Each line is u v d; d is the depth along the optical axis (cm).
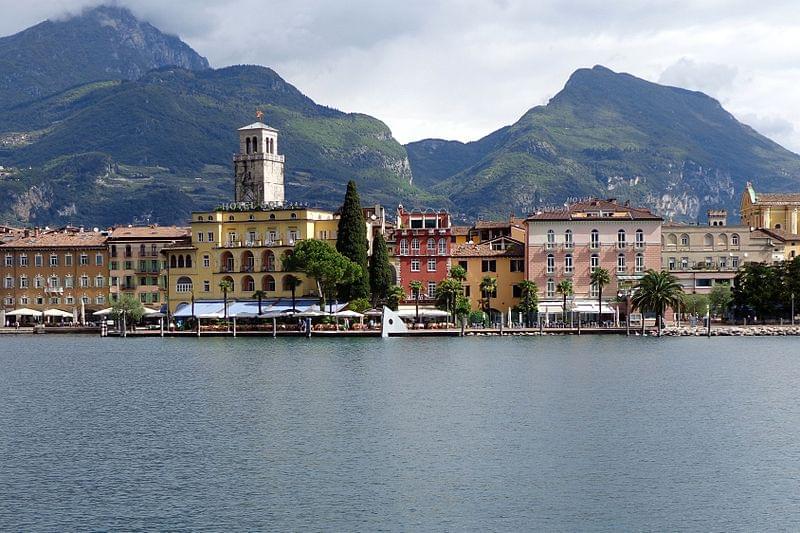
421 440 9294
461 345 18962
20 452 8919
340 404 11388
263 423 10194
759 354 17012
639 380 13350
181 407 11312
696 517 6956
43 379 14138
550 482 7800
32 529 6744
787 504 7244
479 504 7238
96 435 9669
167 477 8000
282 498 7400
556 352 17338
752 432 9669
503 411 10850
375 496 7431
